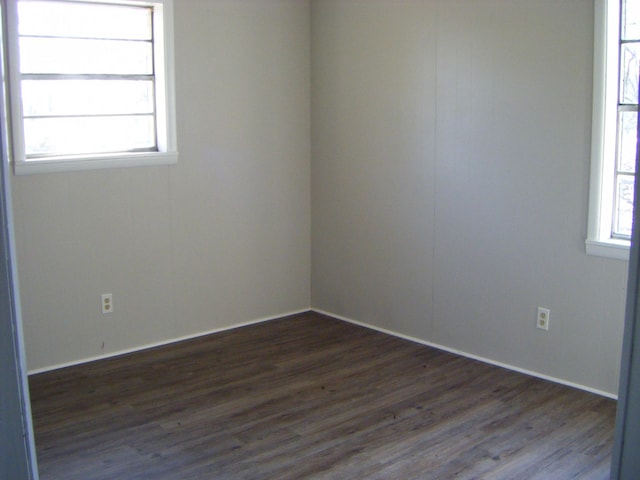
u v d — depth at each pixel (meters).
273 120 5.05
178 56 4.51
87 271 4.32
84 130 4.29
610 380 3.79
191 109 4.62
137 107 4.50
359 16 4.77
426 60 4.40
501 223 4.16
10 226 1.80
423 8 4.38
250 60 4.86
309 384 4.02
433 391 3.90
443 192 4.43
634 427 1.76
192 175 4.69
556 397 3.81
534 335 4.09
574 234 3.84
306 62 5.17
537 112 3.91
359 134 4.90
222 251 4.92
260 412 3.64
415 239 4.64
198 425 3.48
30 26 4.02
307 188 5.32
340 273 5.21
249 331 4.98
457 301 4.46
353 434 3.38
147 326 4.63
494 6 4.02
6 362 1.84
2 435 1.88
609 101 3.64
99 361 4.39
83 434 3.38
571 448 3.24
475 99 4.18
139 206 4.48
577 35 3.69
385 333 4.92
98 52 4.29
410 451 3.21
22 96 4.00
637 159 1.67
